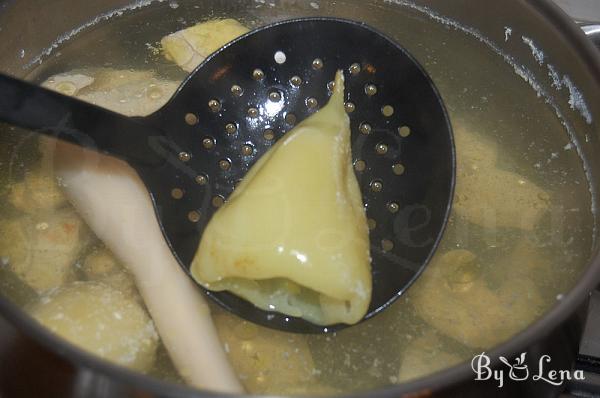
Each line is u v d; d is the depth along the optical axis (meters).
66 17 0.45
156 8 0.48
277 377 0.35
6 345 0.30
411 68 0.36
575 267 0.38
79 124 0.35
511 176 0.41
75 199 0.38
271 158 0.35
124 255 0.37
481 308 0.37
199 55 0.44
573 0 0.53
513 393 0.31
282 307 0.35
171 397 0.27
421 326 0.36
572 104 0.42
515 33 0.44
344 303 0.34
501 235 0.39
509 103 0.44
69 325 0.34
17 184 0.39
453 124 0.43
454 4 0.46
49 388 0.30
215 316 0.36
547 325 0.30
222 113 0.38
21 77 0.44
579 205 0.40
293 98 0.38
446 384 0.28
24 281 0.36
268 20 0.48
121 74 0.44
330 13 0.48
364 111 0.37
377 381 0.35
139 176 0.37
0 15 0.41
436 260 0.38
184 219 0.36
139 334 0.34
